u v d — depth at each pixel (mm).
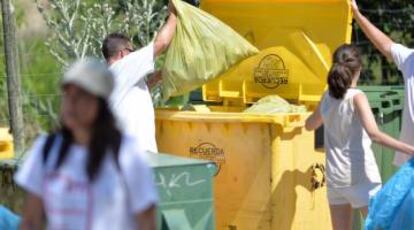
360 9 25922
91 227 8781
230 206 14680
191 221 11992
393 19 26047
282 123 14242
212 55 14977
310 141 14625
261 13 16141
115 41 14562
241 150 14531
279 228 14445
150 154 12656
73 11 18844
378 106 16125
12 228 12227
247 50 15062
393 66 26047
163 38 14812
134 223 8891
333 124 14055
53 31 19781
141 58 14391
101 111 8805
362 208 14195
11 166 12734
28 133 22453
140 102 14305
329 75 13945
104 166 8773
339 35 15570
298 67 15938
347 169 14070
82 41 18562
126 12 19062
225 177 14688
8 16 18422
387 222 13766
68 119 8781
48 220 8906
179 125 15086
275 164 14336
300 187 14594
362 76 25953
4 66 21500
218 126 14680
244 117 14352
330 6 15570
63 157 8852
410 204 13656
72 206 8805
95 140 8773
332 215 14375
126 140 8875
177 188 11914
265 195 14398
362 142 14070
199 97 17016
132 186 8828
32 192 8969
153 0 18969
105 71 8820
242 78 16406
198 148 14891
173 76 14992
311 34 15805
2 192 12977
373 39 15000
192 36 15000
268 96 15539
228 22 16422
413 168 13758
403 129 14398
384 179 16312
